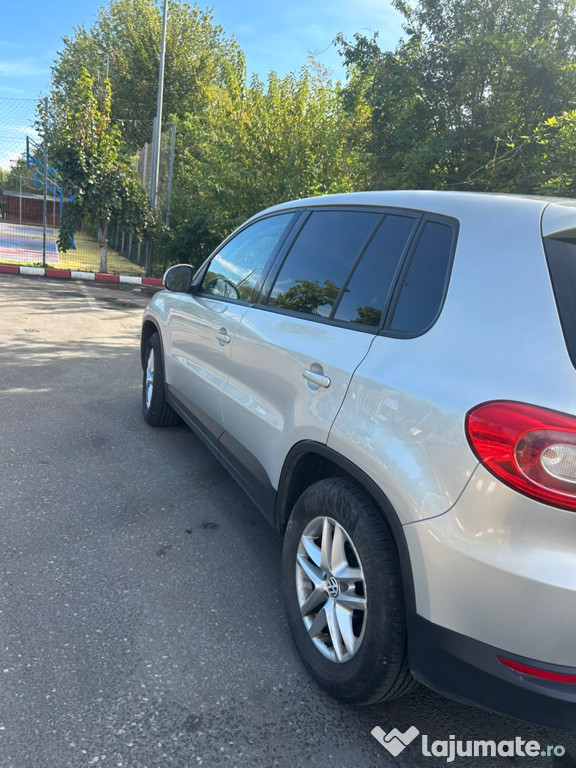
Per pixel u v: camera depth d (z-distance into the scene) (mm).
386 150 12438
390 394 1883
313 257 2746
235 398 3018
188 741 1931
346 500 2008
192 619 2549
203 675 2229
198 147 18688
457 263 1940
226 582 2854
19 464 3971
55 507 3430
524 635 1523
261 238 3406
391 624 1830
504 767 1937
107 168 15789
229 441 3162
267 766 1869
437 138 11164
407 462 1754
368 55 12438
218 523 3438
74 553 2973
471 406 1621
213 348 3434
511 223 1871
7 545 2982
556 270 1695
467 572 1586
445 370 1760
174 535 3254
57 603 2562
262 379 2734
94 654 2275
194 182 16859
